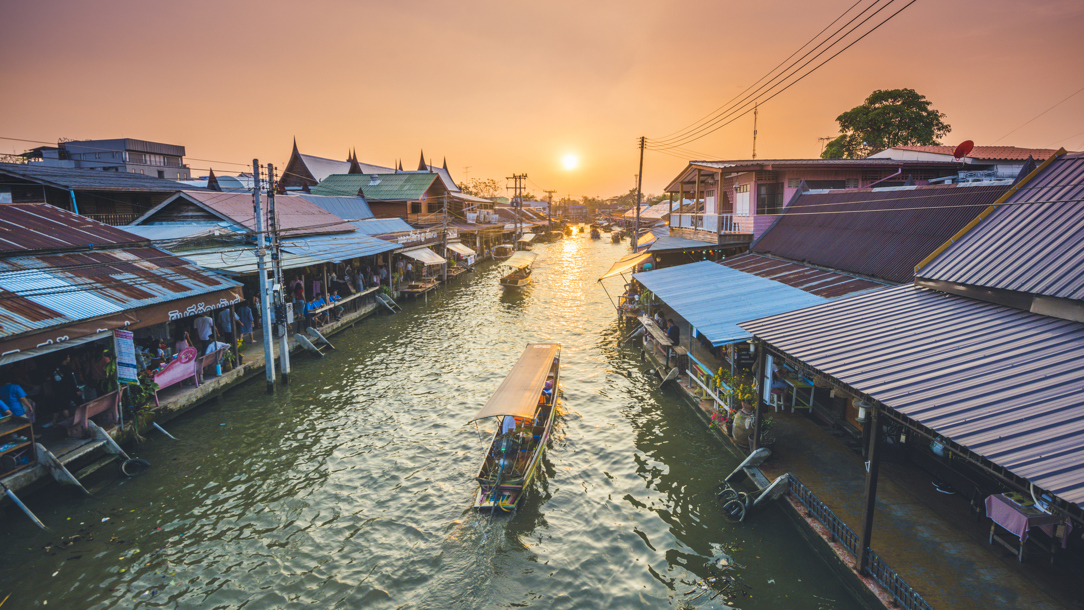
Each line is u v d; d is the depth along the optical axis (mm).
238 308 22141
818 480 11234
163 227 24531
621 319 29234
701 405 15930
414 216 47969
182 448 14719
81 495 12211
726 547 10688
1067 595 7801
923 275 11641
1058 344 7887
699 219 27344
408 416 17234
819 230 19547
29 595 9391
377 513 12156
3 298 12219
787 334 11000
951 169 23719
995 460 5859
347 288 29500
